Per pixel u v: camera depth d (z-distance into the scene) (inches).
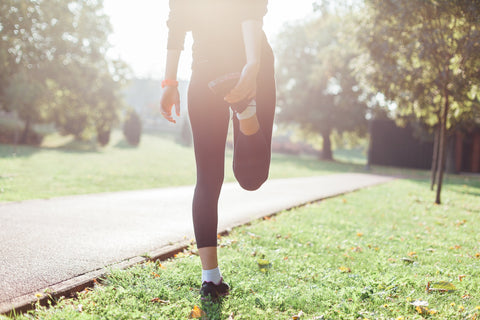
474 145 1240.2
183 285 93.1
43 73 1100.5
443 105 349.1
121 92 1433.3
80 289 89.0
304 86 1467.8
